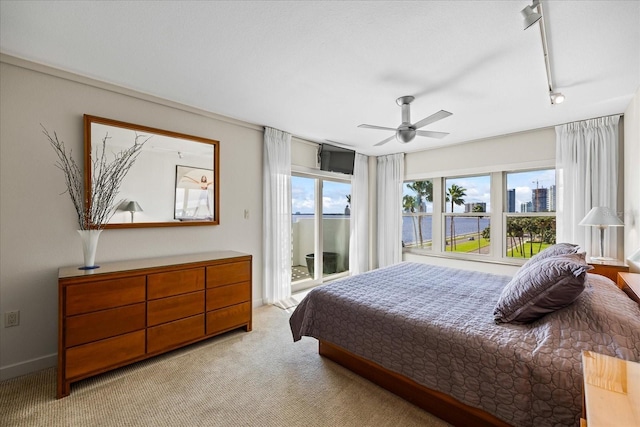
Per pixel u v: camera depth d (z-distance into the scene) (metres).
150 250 2.81
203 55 2.08
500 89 2.59
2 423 1.65
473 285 2.54
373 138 4.31
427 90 2.62
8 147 2.11
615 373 0.91
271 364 2.33
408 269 3.17
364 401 1.88
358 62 2.16
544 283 1.59
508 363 1.40
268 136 3.77
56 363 2.29
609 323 1.36
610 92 2.63
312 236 4.73
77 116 2.39
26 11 1.61
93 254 2.23
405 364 1.79
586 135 3.33
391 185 5.28
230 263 2.84
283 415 1.75
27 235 2.18
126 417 1.72
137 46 1.97
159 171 2.86
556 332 1.42
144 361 2.36
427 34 1.83
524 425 1.33
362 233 5.39
